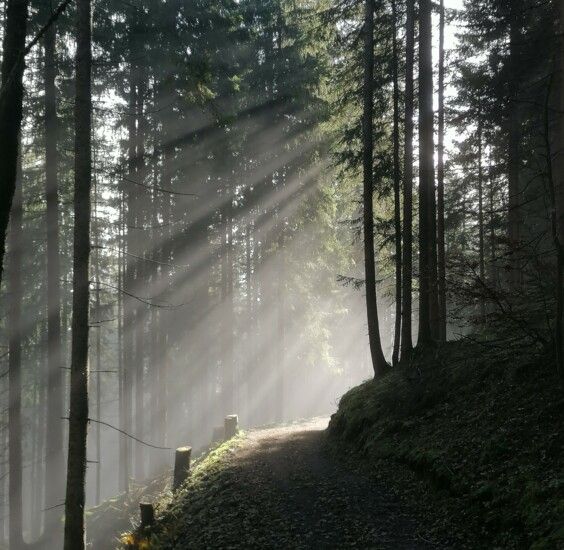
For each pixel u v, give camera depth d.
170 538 8.27
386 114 17.41
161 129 18.39
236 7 19.17
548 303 10.23
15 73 6.10
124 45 15.98
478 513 6.44
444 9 16.77
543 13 15.81
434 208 13.85
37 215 17.56
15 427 14.47
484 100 17.20
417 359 12.83
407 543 6.35
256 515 8.02
